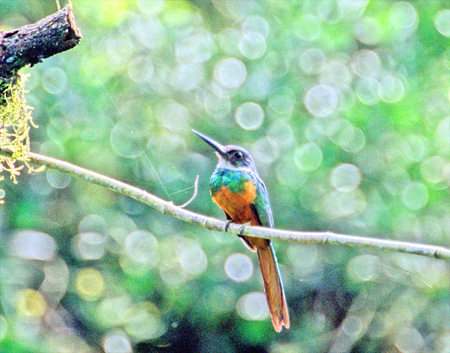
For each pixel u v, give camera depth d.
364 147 11.72
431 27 11.62
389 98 11.37
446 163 11.63
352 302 12.26
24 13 11.36
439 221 11.92
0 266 10.21
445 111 11.76
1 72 4.85
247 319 11.45
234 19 13.26
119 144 11.44
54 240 11.36
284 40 12.25
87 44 11.30
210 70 12.66
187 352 12.14
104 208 11.87
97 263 11.77
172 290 11.48
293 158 11.74
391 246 4.16
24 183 11.24
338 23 11.88
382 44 12.20
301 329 12.15
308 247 12.43
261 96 12.13
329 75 12.43
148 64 12.32
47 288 11.28
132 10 11.92
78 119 10.97
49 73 10.77
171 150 11.98
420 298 12.17
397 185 11.69
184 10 12.16
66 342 11.05
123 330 11.61
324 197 11.88
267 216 7.27
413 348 11.80
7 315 9.62
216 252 11.68
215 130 12.16
